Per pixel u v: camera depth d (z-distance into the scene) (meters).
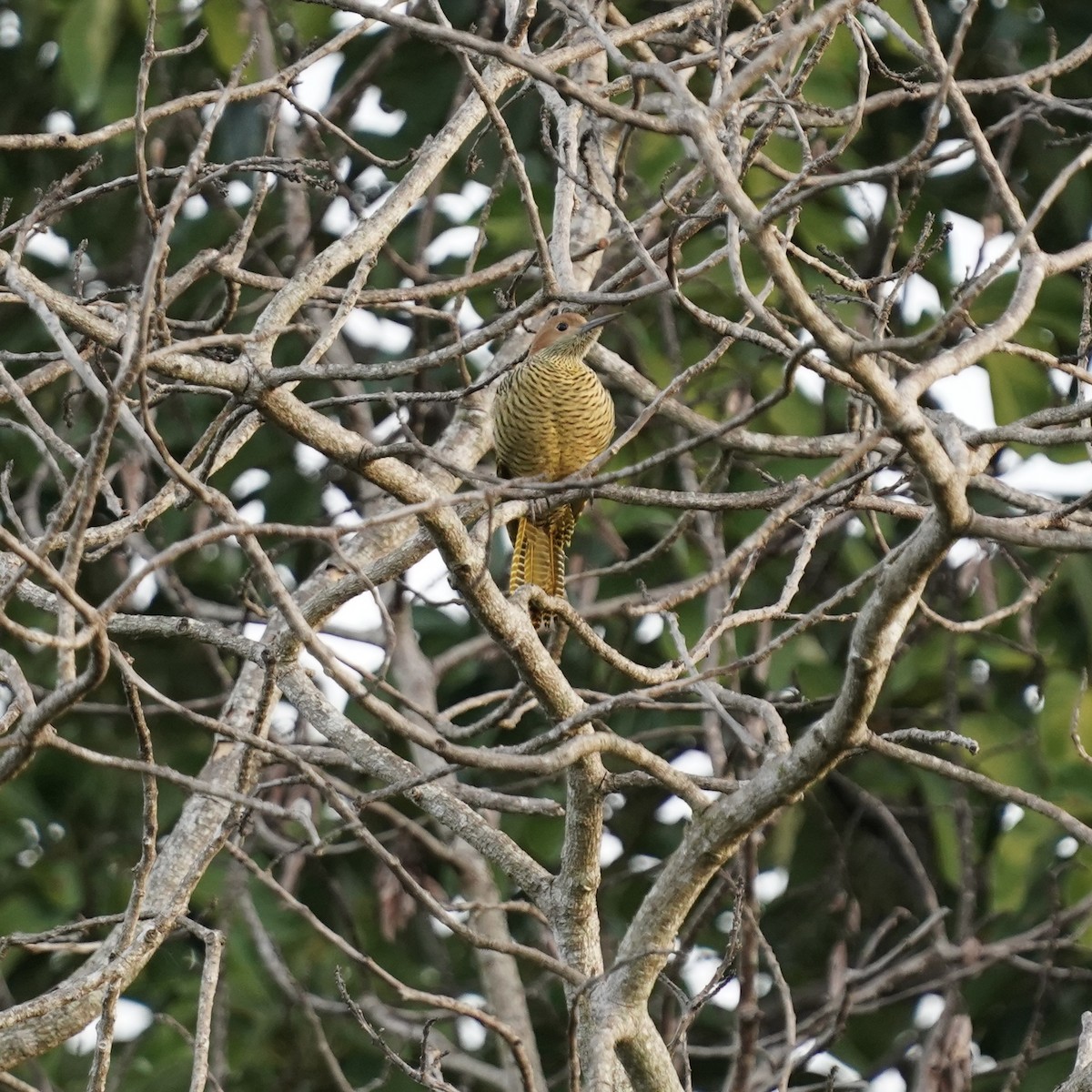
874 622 6.40
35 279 6.75
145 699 14.31
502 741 14.20
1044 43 13.72
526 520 11.73
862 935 14.34
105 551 7.88
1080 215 13.66
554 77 5.81
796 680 13.57
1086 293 7.89
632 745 6.92
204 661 14.62
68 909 13.76
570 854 7.62
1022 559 13.23
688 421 11.84
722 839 7.13
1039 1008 11.35
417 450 6.63
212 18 13.24
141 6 13.23
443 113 14.33
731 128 7.43
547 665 7.21
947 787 13.19
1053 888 12.08
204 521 13.23
